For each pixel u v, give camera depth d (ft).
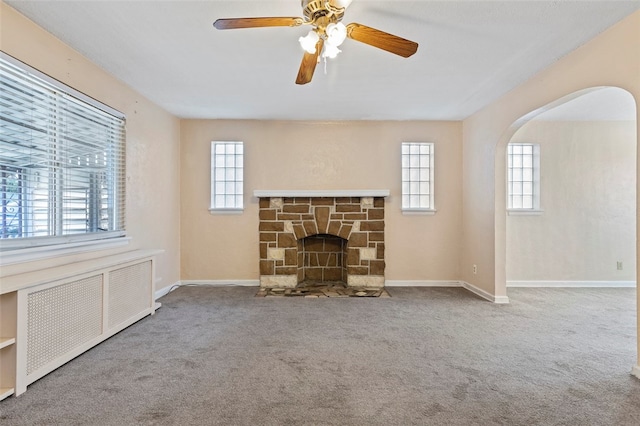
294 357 8.29
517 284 16.35
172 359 8.14
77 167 9.37
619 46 7.68
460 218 16.33
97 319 8.89
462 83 11.47
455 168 16.30
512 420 5.82
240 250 16.26
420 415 5.96
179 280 16.15
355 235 15.81
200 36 8.38
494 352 8.65
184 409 6.09
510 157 16.72
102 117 10.43
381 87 11.87
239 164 16.52
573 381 7.18
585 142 16.40
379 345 9.06
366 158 16.31
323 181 16.33
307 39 6.36
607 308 12.66
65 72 8.75
